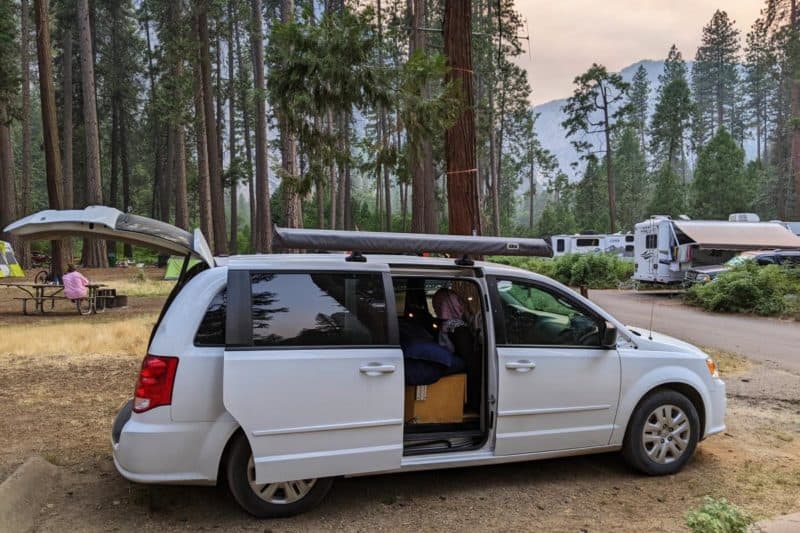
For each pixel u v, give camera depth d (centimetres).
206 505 403
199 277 392
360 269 409
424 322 528
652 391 473
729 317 1500
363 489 436
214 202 2895
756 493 437
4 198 3095
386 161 660
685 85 5741
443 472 472
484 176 5481
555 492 436
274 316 383
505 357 427
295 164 1777
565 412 443
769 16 4825
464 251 438
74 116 4672
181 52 2794
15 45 2762
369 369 388
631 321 1415
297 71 599
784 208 5062
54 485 427
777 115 6681
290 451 372
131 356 884
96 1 4503
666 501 422
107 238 416
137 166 6197
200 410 365
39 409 619
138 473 357
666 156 6950
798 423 616
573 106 5188
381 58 721
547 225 5969
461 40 765
